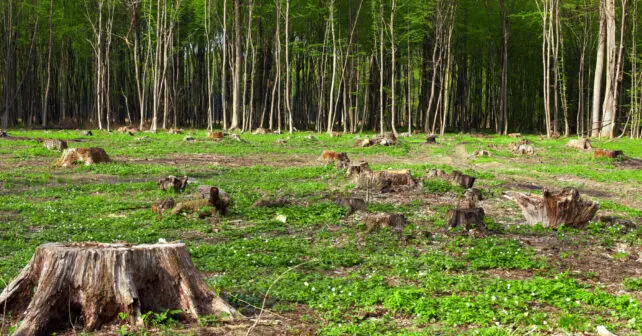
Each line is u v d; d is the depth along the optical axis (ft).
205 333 21.09
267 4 201.87
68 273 21.99
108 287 21.91
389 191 63.10
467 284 27.73
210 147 116.67
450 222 42.98
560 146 123.24
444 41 193.26
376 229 41.88
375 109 225.35
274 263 31.96
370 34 205.26
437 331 21.56
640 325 22.11
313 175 75.97
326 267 31.60
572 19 206.18
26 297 22.79
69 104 245.24
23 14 202.69
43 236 38.22
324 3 203.10
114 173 75.77
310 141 134.72
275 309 24.16
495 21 209.05
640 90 175.11
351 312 23.89
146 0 188.24
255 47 204.95
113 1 187.93
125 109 260.83
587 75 225.35
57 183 67.26
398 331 21.67
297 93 233.96
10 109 210.18
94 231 40.57
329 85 237.04
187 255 23.72
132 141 125.49
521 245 38.19
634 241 39.91
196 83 236.84
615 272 31.78
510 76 222.48
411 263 32.19
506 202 58.13
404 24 191.21
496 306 24.57
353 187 64.28
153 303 22.75
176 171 78.59
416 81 254.06
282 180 72.49
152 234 40.01
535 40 217.36
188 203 47.75
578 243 39.14
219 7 211.41
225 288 26.71
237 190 62.18
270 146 123.44
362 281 28.40
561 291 26.13
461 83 220.64
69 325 21.80
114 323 21.81
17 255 32.50
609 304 24.73
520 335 21.09
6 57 191.01
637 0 174.91
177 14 189.47
